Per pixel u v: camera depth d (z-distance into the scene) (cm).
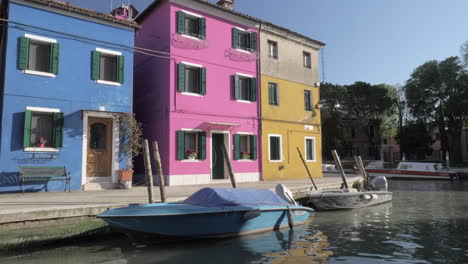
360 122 4247
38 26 1189
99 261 614
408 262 609
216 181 1554
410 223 990
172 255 658
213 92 1609
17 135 1112
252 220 827
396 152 4891
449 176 2677
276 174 1836
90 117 1290
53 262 603
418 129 4222
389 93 4416
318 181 1733
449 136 4209
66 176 1162
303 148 2023
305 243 750
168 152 1433
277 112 1889
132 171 1296
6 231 682
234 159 1659
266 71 1859
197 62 1566
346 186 1419
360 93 4162
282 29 1933
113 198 965
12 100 1113
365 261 614
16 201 878
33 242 669
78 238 729
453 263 603
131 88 1387
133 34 1409
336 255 655
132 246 718
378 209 1269
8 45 1124
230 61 1695
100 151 1295
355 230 891
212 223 762
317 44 2188
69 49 1246
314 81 2156
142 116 1655
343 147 3884
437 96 3984
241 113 1712
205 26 1605
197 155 1527
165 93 1486
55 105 1195
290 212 903
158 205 796
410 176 2862
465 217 1090
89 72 1285
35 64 1184
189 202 830
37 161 1137
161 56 1467
